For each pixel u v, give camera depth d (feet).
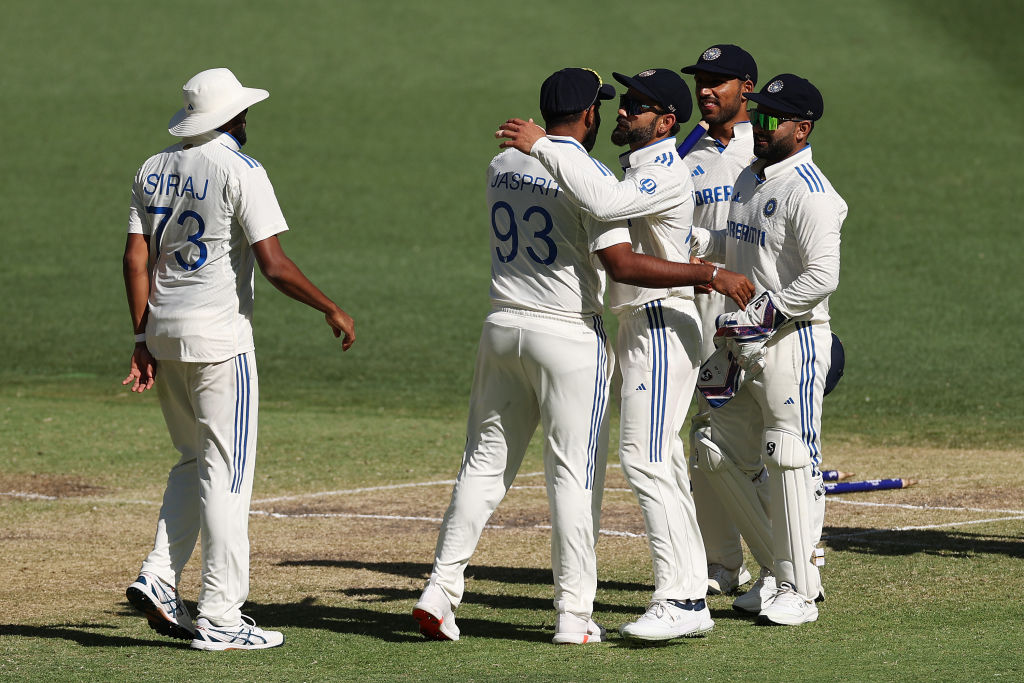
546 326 62.13
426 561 82.79
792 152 66.95
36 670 58.59
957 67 400.26
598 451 63.62
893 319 185.98
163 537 63.16
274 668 58.80
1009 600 69.05
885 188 284.41
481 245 246.88
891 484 100.42
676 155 63.52
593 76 62.49
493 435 64.49
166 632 63.16
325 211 274.57
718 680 55.88
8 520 93.45
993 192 279.28
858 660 58.54
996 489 99.40
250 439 62.69
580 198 59.52
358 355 170.60
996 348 167.12
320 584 77.00
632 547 85.05
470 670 58.18
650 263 60.70
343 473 109.91
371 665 59.26
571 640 62.85
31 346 177.17
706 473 71.26
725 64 75.77
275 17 465.88
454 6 474.08
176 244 61.72
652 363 63.26
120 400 146.20
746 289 61.67
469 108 371.15
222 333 61.57
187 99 61.62
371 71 409.90
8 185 295.48
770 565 71.51
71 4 474.08
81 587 76.18
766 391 66.95
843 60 410.52
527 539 87.76
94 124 353.92
